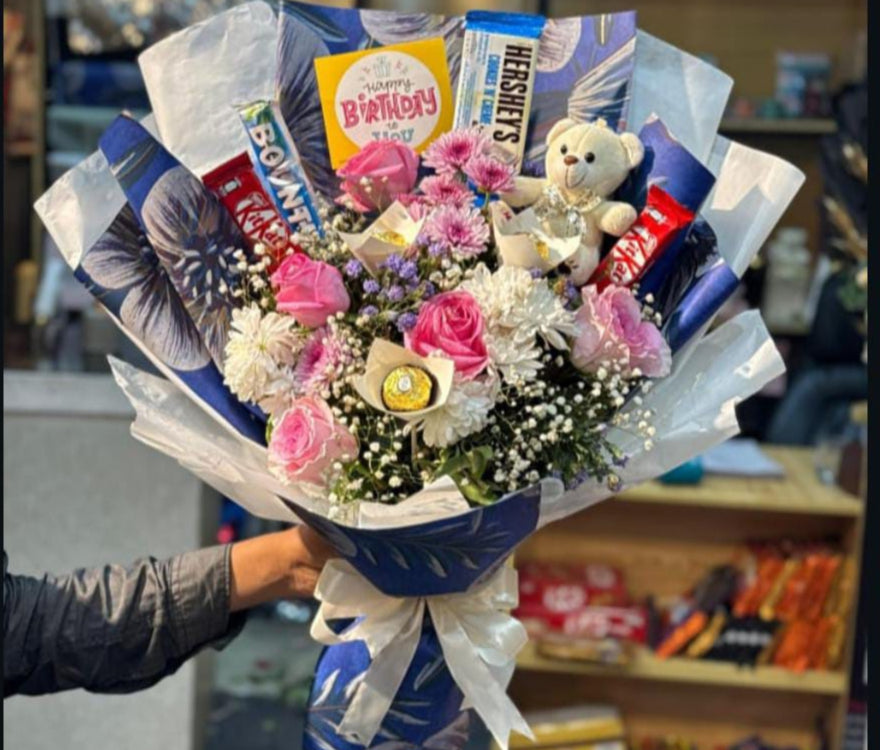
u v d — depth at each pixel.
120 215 1.41
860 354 3.63
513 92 1.38
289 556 1.41
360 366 1.25
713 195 1.42
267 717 3.21
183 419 1.37
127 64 3.16
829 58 4.14
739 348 1.39
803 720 3.18
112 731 2.83
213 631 1.43
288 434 1.23
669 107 1.43
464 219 1.26
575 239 1.25
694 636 3.02
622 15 1.43
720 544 3.18
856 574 2.94
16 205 3.14
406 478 1.24
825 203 3.10
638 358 1.26
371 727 1.39
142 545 2.80
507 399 1.24
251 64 1.44
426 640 1.38
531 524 1.22
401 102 1.40
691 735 3.22
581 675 3.22
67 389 2.77
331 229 1.33
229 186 1.33
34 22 3.12
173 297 1.38
